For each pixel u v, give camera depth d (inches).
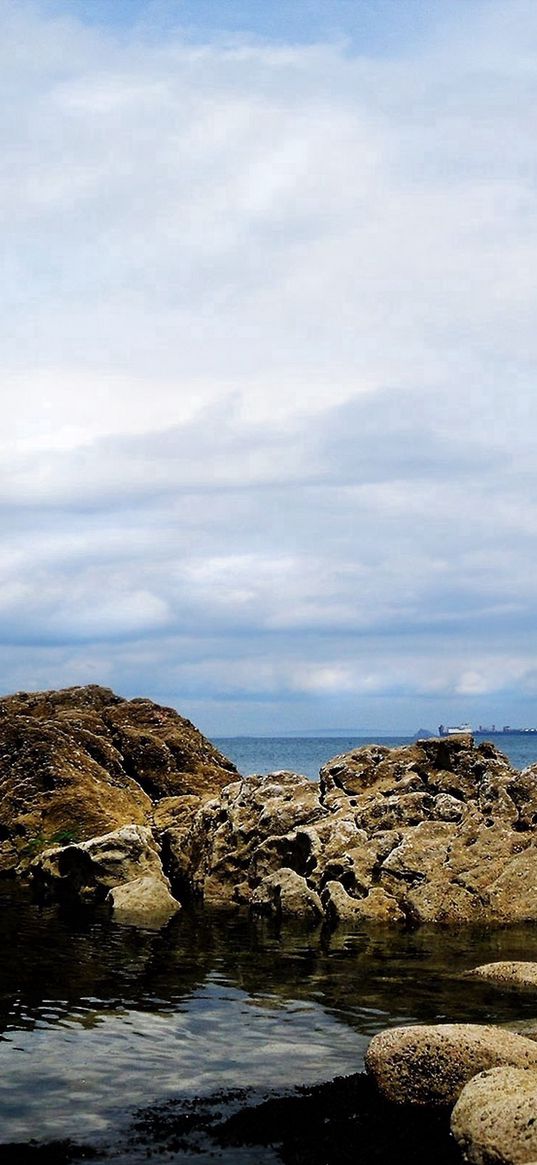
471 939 947.3
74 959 855.1
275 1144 476.4
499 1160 441.7
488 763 1286.9
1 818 1523.1
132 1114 512.4
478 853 1112.2
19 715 1802.4
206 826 1334.9
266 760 5590.6
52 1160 458.6
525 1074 486.6
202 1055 598.9
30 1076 563.2
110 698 1941.4
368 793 1298.0
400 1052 529.7
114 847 1221.1
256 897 1128.8
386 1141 479.5
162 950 895.1
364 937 959.0
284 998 722.2
